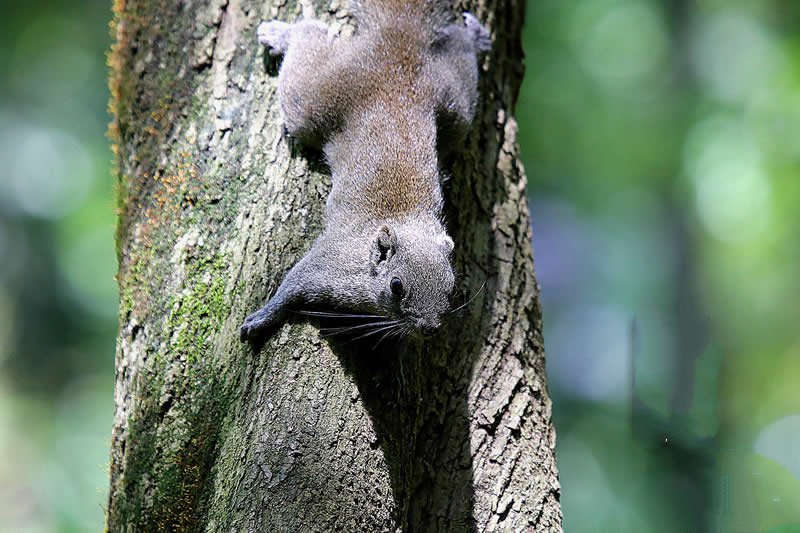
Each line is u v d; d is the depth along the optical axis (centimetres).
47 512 2075
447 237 920
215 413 879
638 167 3128
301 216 906
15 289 2616
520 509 941
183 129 945
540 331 1043
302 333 859
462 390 966
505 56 1110
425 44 980
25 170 2747
